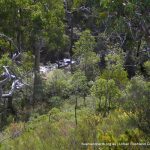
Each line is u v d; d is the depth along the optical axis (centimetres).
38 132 795
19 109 2662
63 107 2403
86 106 1830
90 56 3077
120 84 1950
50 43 3416
